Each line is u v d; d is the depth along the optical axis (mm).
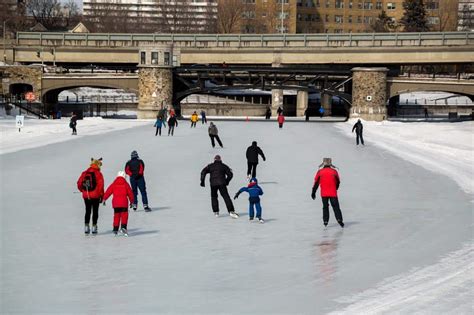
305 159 56156
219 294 19938
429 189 40594
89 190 27234
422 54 131875
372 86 127375
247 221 30656
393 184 42656
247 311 18469
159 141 71438
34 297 19578
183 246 25797
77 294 19875
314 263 23453
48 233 27781
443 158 57750
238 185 41438
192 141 71812
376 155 59969
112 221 30281
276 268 22781
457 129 96312
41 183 41344
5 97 131875
